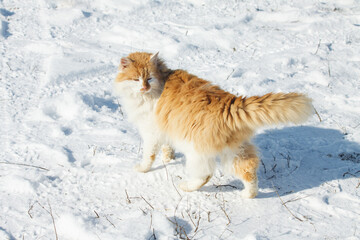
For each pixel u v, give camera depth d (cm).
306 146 214
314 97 241
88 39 316
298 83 252
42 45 301
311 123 226
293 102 176
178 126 187
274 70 266
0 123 232
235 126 180
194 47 296
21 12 360
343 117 227
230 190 195
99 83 264
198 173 189
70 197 194
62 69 268
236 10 356
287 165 204
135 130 229
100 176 203
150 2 370
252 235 171
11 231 181
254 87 249
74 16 345
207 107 183
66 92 253
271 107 177
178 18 346
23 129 229
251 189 188
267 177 200
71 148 217
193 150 186
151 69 193
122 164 208
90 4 376
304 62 273
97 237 176
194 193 194
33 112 240
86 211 188
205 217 183
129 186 199
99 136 225
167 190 196
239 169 186
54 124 233
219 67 272
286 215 181
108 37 318
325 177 196
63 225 181
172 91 192
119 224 180
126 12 361
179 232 178
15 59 284
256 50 292
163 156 211
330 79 254
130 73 193
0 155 213
